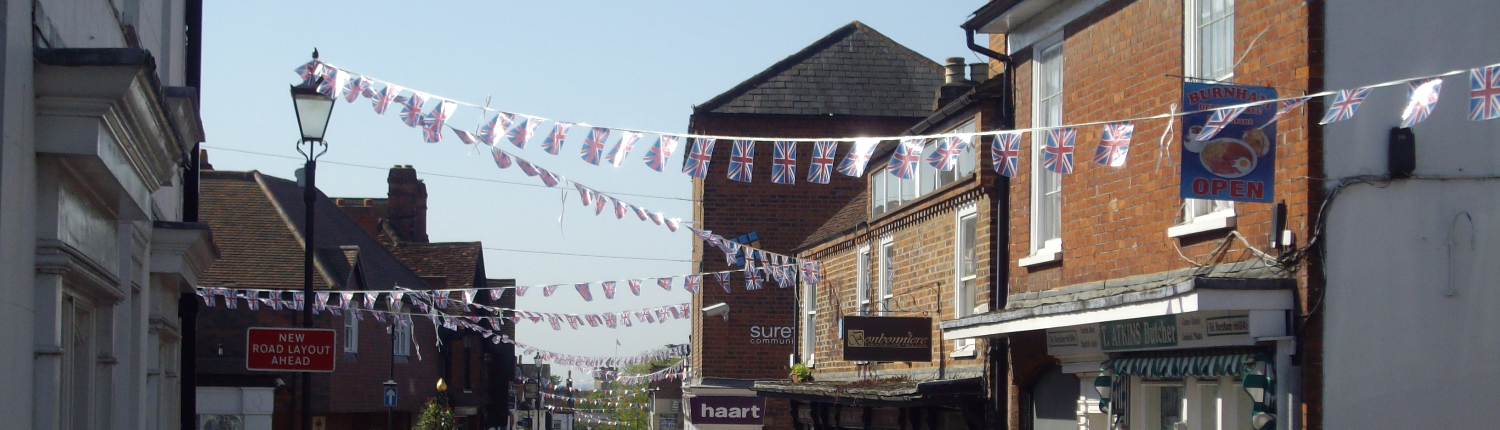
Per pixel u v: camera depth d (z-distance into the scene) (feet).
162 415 33.68
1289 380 27.89
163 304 33.17
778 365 76.18
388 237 127.03
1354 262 27.71
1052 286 39.19
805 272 56.75
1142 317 31.04
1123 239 34.94
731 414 74.69
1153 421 34.91
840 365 61.16
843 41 81.20
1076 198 37.78
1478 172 28.25
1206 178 27.30
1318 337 27.43
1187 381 33.12
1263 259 29.01
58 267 17.76
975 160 44.50
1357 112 28.02
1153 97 33.68
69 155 17.49
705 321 75.92
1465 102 28.32
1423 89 20.43
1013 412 41.68
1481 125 28.35
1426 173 28.04
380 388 95.14
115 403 24.45
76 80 17.04
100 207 21.25
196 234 31.22
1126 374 34.37
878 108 76.07
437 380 112.47
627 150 26.35
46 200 17.67
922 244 51.03
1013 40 42.75
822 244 64.85
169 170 23.45
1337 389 27.40
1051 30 39.88
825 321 63.93
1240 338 28.96
